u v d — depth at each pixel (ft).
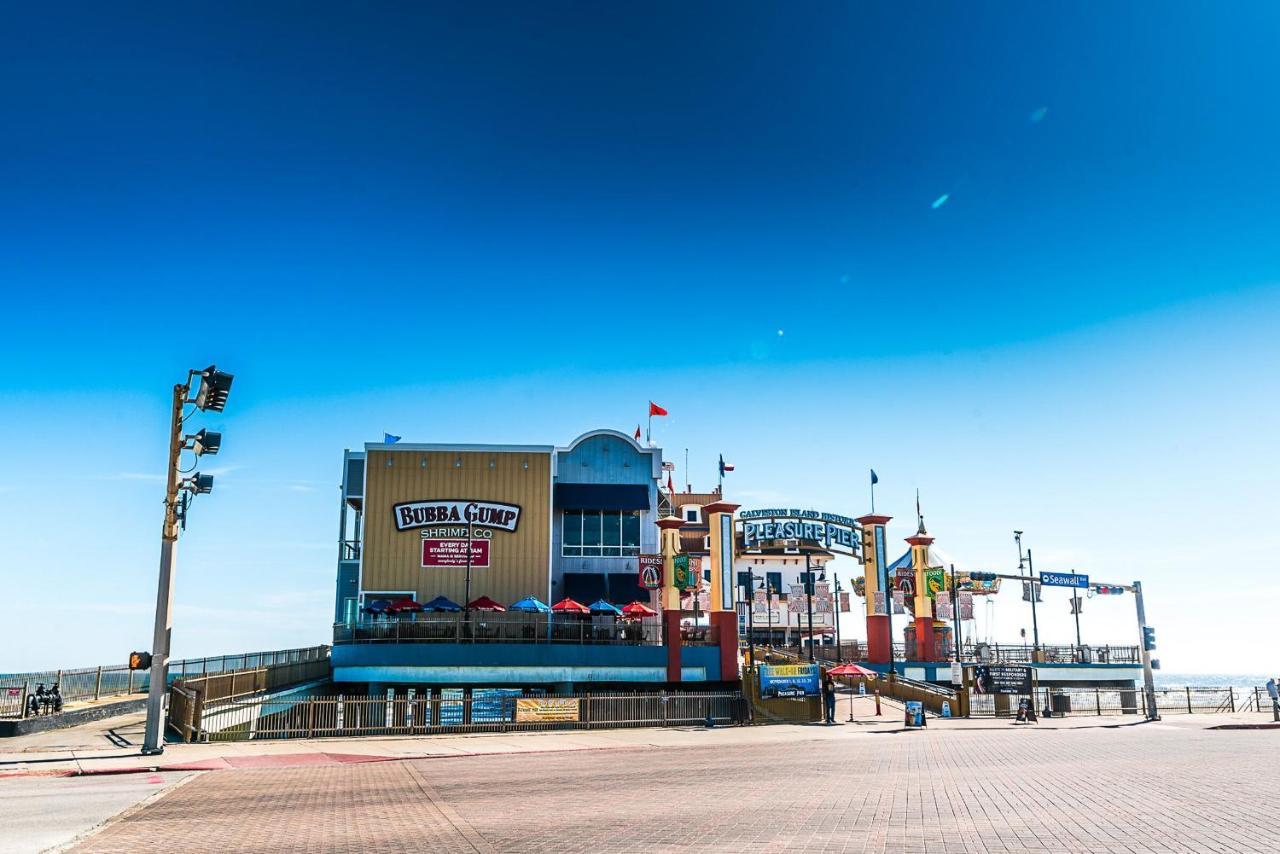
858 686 176.65
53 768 69.00
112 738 88.79
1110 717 152.15
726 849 38.45
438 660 147.84
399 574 167.73
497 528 170.91
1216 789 55.77
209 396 77.66
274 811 50.19
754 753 84.84
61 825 45.68
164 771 69.92
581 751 87.71
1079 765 71.36
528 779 64.69
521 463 174.40
